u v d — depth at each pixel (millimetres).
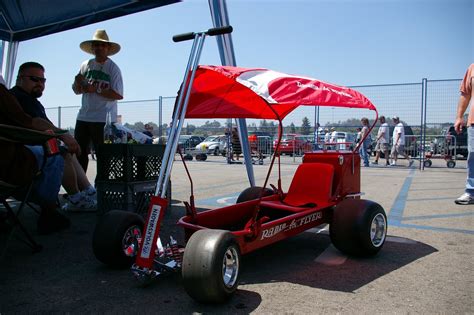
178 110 3219
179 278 3291
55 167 4375
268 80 3320
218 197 7371
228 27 3283
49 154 4117
